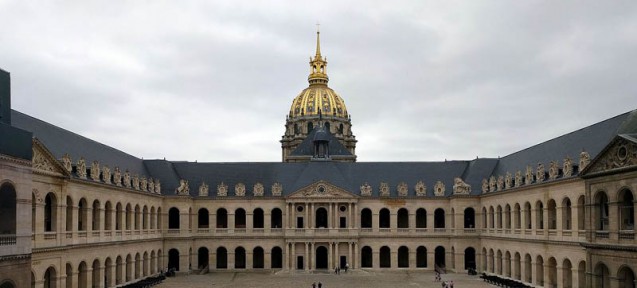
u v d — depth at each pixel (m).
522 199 96.75
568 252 80.00
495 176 120.50
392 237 124.44
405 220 130.38
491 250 113.94
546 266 86.88
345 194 123.25
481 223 120.31
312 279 108.38
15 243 45.28
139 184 105.31
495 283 98.19
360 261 123.81
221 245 123.62
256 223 129.50
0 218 43.69
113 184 89.94
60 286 71.56
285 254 122.50
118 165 102.88
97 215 85.44
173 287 96.31
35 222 65.50
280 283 102.19
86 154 89.56
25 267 46.81
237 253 127.88
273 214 129.50
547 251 86.62
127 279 97.25
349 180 129.50
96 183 82.69
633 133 54.59
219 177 129.12
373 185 128.25
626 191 53.59
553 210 86.94
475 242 120.50
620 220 53.91
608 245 54.88
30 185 47.62
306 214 122.81
